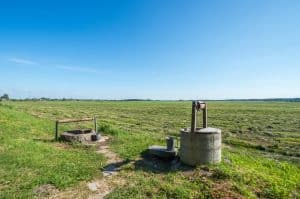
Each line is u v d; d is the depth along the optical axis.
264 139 24.45
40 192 9.55
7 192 9.40
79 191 9.72
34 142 17.12
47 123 27.89
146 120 41.47
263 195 9.73
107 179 10.85
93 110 69.56
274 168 13.23
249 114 57.09
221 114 57.09
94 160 13.38
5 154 13.92
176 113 59.28
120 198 9.05
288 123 38.12
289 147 20.67
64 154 14.30
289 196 9.83
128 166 12.24
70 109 71.25
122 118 45.19
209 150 11.59
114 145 16.94
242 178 10.50
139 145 16.27
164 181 10.41
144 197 9.18
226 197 9.15
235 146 21.08
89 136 18.53
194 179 10.40
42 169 11.66
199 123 36.81
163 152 13.16
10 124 23.00
